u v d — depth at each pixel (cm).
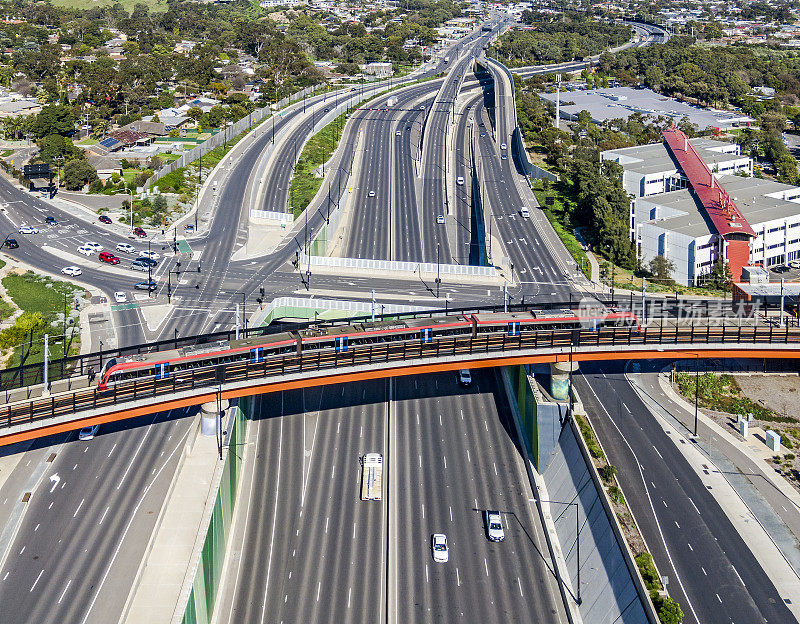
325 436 16288
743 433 15738
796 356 15800
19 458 14438
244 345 14862
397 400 17538
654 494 13900
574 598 12412
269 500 14575
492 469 15475
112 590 11388
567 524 13838
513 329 16075
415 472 15312
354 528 13925
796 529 13188
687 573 12106
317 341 15125
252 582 12800
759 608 11488
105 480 13862
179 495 12912
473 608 12219
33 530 12638
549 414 15250
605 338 15662
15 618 10888
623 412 16500
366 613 12125
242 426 15875
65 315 19638
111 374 13812
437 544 13312
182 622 10688
